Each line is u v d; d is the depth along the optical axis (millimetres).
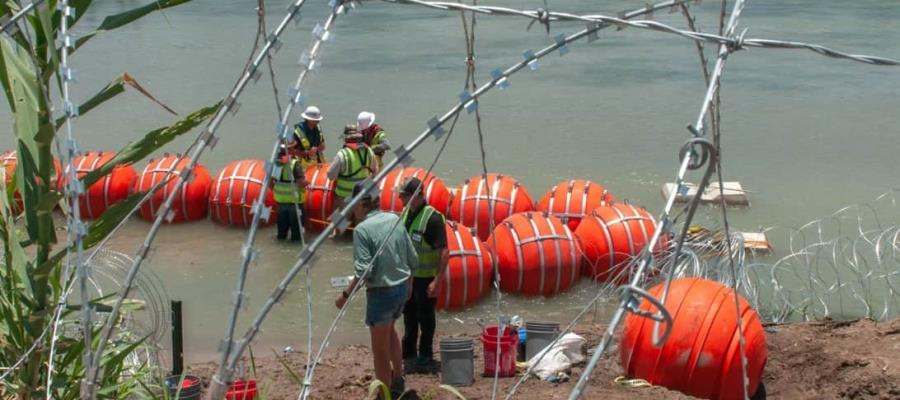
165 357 9281
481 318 11891
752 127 23328
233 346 3680
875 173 18750
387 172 3668
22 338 5137
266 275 13352
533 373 9180
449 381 9016
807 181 18188
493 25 42281
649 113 24875
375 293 8281
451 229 12516
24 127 4809
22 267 4914
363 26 44000
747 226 15266
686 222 3150
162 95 28016
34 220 4941
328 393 8992
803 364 9203
